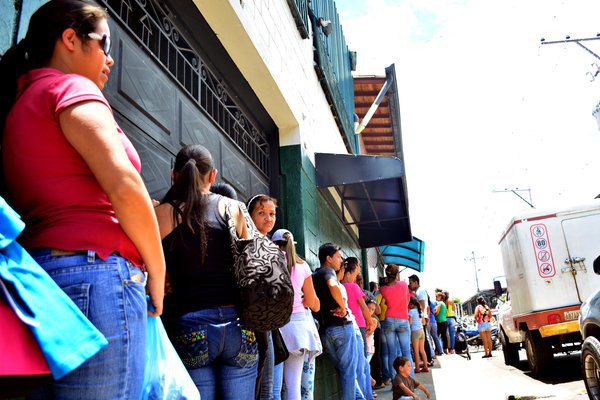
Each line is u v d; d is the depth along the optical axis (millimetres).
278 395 3617
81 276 1432
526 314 8727
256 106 5617
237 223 2400
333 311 5184
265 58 4895
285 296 2217
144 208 1498
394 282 7887
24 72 1646
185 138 3869
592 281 8281
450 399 7070
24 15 1983
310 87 7344
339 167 7008
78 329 1253
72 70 1635
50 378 1220
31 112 1486
